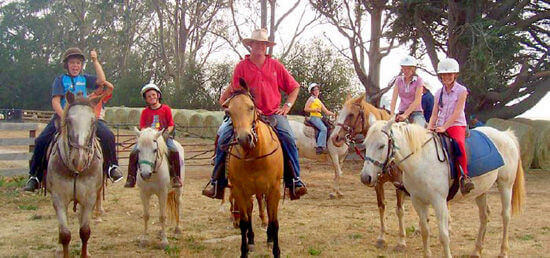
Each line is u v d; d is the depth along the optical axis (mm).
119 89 46688
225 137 6551
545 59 19016
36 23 56375
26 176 13414
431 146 6219
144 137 7262
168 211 8438
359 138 8828
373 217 9898
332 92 29578
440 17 20703
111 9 46375
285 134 6680
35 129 13242
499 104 20156
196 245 7730
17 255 7035
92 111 6230
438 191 6133
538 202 11680
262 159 6059
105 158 6938
